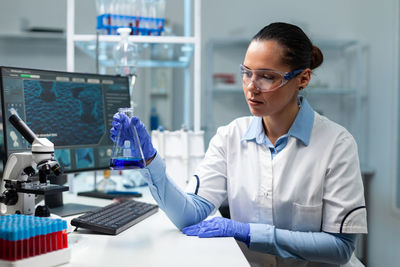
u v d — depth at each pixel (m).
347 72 4.30
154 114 3.93
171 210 1.23
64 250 0.90
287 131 1.40
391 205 3.45
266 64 1.19
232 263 0.92
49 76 1.39
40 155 1.06
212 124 4.19
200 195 1.41
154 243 1.08
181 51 2.31
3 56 3.86
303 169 1.34
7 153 1.22
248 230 1.23
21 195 1.13
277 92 1.22
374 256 3.73
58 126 1.40
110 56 2.35
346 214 1.25
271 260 1.41
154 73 3.91
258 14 4.29
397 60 3.37
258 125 1.43
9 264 0.80
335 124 1.42
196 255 0.98
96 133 1.55
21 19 3.96
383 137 3.70
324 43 4.00
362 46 4.26
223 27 4.27
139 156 1.12
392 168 3.45
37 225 0.86
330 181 1.30
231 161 1.47
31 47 3.88
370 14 4.08
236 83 4.21
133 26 1.99
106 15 1.96
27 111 1.30
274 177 1.37
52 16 3.99
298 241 1.23
